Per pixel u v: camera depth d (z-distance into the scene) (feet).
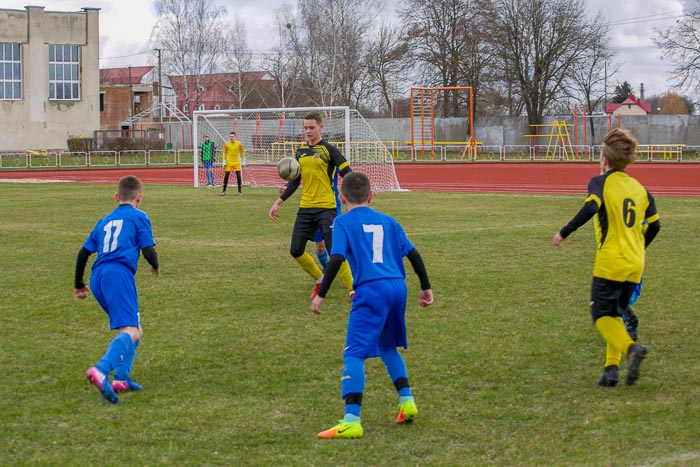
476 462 14.05
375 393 17.94
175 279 31.32
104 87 232.73
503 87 196.75
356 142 84.38
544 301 26.78
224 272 32.83
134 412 16.72
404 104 226.17
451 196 69.05
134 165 140.26
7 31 181.88
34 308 26.43
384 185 80.07
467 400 17.34
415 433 15.48
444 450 14.62
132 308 18.33
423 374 19.17
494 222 48.47
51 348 21.66
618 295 17.81
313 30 195.00
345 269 27.63
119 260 18.34
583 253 36.40
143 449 14.78
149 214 55.16
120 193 19.30
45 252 38.52
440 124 182.60
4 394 17.89
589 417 16.19
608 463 13.84
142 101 247.91
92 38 191.52
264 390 18.17
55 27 187.32
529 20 179.52
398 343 16.21
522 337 22.36
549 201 62.90
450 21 186.60
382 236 16.05
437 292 28.27
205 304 26.99
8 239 43.19
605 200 17.75
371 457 14.34
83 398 17.63
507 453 14.40
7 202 66.69
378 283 15.65
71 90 191.11
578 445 14.73
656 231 18.53
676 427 15.52
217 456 14.43
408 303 26.63
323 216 28.32
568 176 100.48
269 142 95.86
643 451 14.38
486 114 206.08
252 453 14.56
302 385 18.49
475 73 184.44
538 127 178.70
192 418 16.37
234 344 21.99
